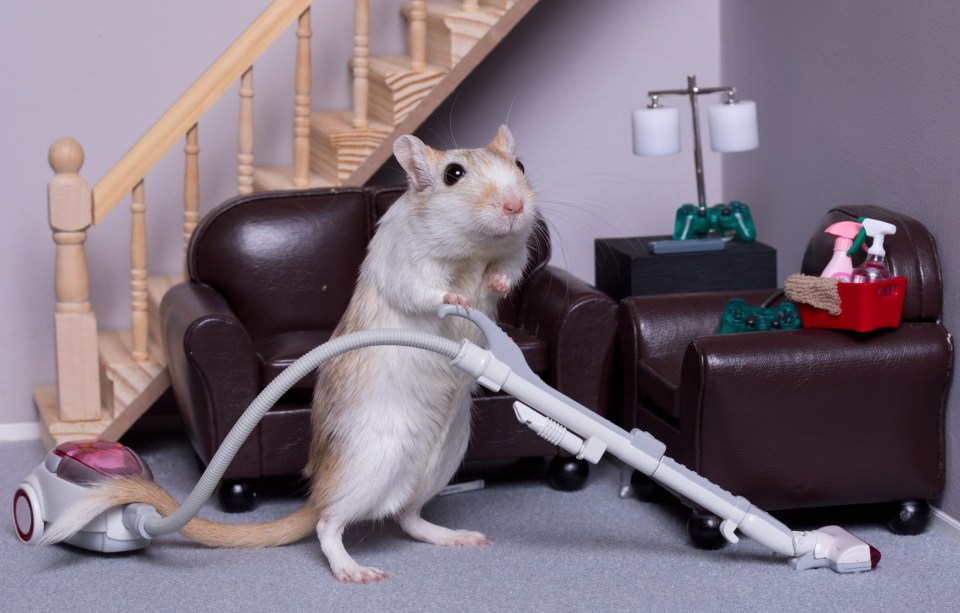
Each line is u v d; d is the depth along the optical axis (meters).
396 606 0.42
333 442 0.43
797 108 0.55
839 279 0.45
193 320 0.47
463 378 0.43
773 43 0.56
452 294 0.41
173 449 0.55
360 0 0.53
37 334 0.57
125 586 0.43
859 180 0.51
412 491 0.44
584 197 0.62
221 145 0.58
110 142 0.57
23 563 0.45
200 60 0.58
